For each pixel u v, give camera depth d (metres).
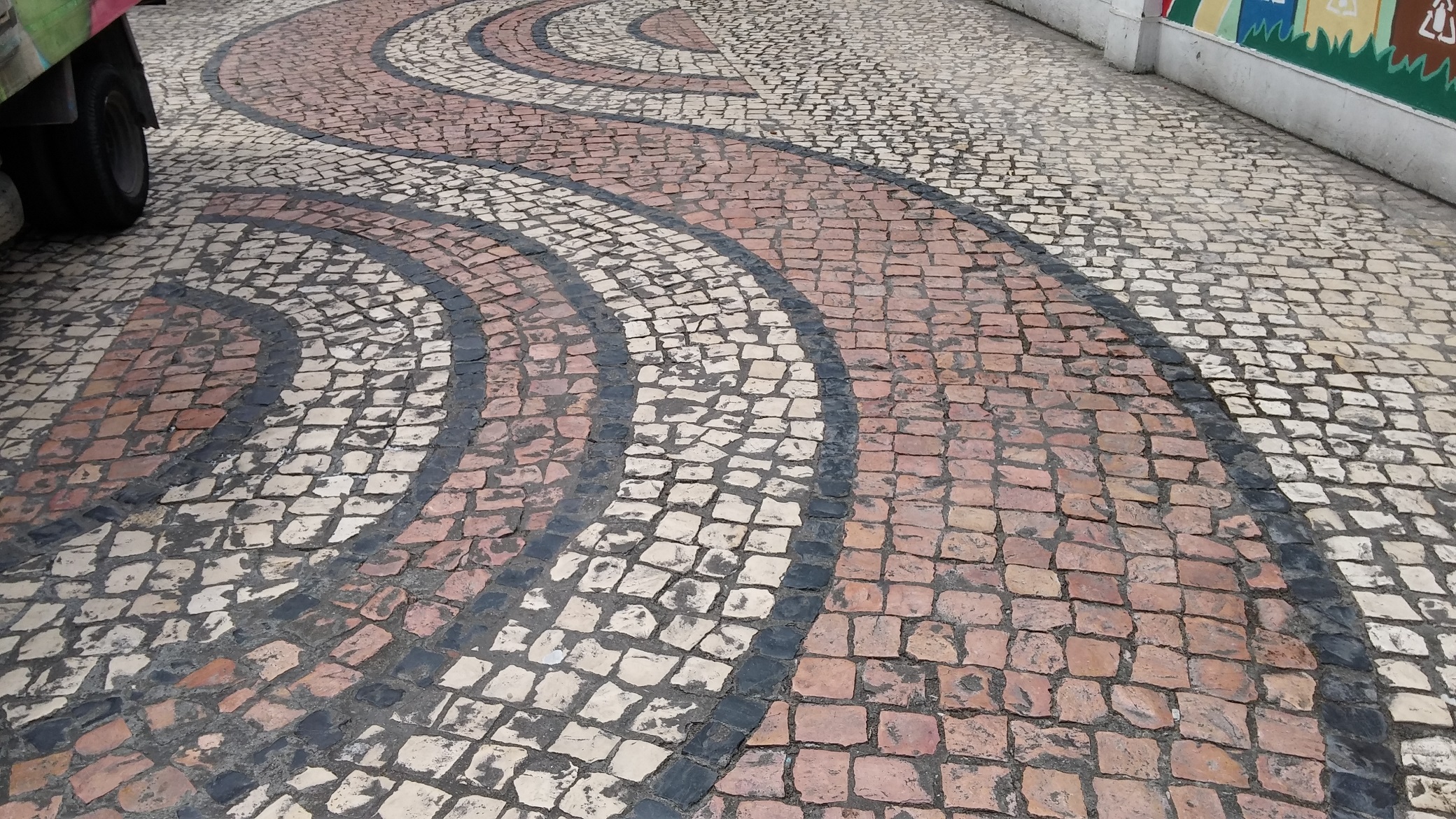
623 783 3.17
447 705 3.45
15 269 6.65
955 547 4.12
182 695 3.50
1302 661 3.59
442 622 3.79
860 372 5.36
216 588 3.97
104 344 5.75
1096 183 7.87
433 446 4.81
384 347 5.67
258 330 5.88
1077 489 4.46
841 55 11.70
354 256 6.80
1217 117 9.36
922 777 3.17
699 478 4.54
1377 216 7.20
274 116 9.85
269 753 3.29
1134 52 10.66
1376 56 7.86
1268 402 5.09
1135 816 3.05
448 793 3.14
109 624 3.81
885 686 3.49
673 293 6.22
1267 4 8.96
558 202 7.66
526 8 14.20
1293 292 6.17
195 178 8.29
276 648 3.69
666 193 7.80
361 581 3.99
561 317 5.95
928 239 6.95
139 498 4.48
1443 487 4.48
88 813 3.10
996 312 5.97
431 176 8.23
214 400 5.20
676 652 3.64
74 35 6.36
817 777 3.18
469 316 5.98
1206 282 6.30
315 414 5.07
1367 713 3.39
